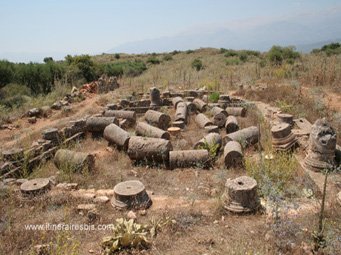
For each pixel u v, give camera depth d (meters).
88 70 27.56
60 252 4.54
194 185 7.61
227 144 8.88
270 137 10.04
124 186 6.53
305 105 13.13
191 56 49.16
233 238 5.16
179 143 10.31
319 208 5.84
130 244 4.95
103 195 6.82
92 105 16.61
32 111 14.43
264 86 18.09
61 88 19.84
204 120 12.53
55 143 10.37
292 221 5.40
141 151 8.86
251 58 37.09
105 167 8.94
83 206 6.18
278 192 6.38
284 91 15.47
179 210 6.04
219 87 19.28
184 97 17.36
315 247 4.65
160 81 23.03
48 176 8.31
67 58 28.34
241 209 5.86
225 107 14.94
